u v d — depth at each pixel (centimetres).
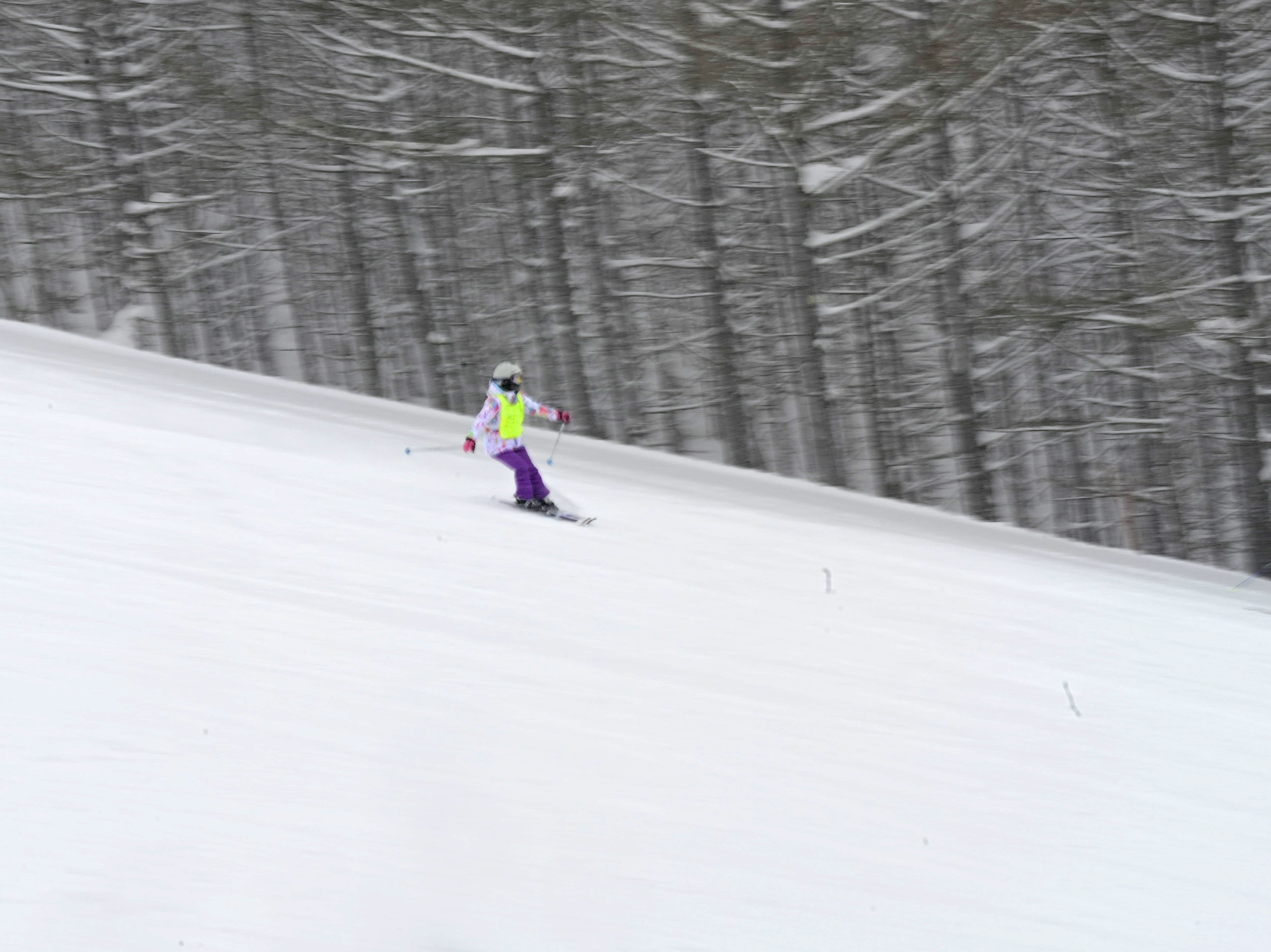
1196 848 724
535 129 3148
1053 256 3312
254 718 634
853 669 989
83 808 508
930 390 3322
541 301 3647
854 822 667
